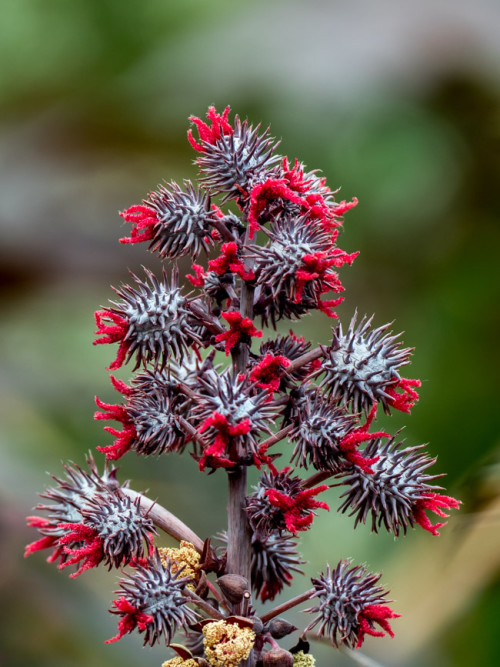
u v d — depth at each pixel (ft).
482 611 2.82
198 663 2.30
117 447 2.34
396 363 2.30
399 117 4.03
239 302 2.35
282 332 3.93
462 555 2.82
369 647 2.85
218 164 2.32
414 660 2.83
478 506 2.81
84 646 2.90
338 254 2.29
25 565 2.96
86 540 2.29
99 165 3.94
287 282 2.28
